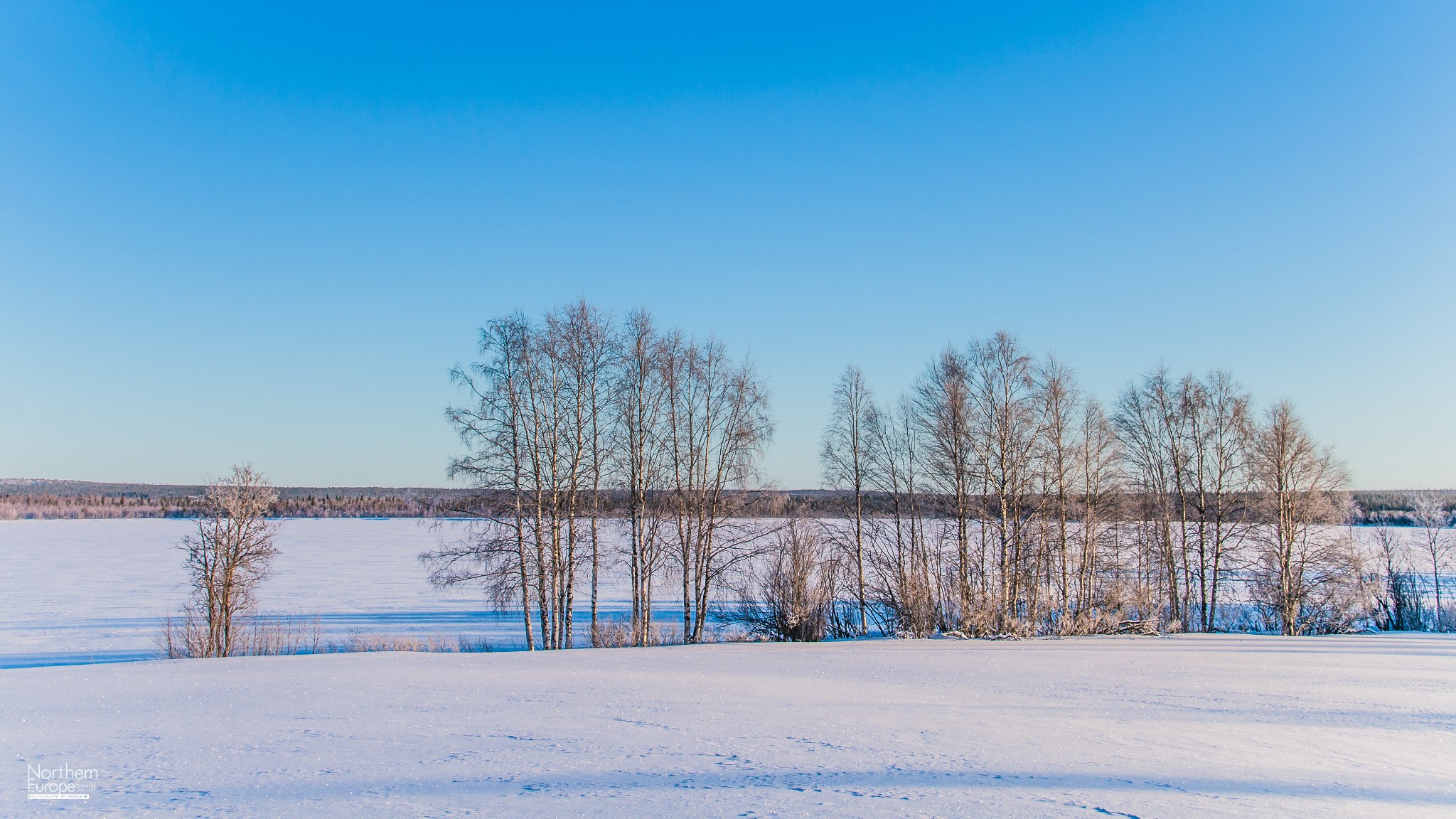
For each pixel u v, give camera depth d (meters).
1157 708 9.91
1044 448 27.23
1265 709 10.02
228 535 25.89
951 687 11.52
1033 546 26.78
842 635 26.80
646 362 24.88
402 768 6.01
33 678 11.64
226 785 5.48
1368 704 10.55
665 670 13.13
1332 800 5.54
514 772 5.89
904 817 4.79
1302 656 16.70
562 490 23.38
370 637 28.52
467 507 22.47
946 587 25.88
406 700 9.50
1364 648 18.88
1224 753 7.20
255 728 7.66
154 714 8.45
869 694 10.61
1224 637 23.12
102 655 26.31
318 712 8.63
